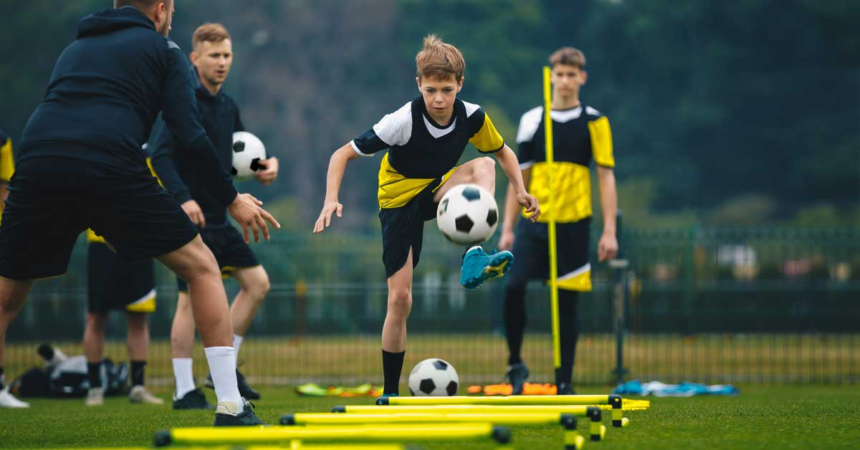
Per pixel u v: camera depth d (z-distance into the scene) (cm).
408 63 13088
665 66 12800
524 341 3838
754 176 13075
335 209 1277
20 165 1018
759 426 1133
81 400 2191
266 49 12925
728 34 13125
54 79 1052
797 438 1007
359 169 12719
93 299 1961
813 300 4834
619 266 2309
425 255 6031
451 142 1344
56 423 1325
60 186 1002
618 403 1123
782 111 13125
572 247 1869
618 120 12588
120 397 2270
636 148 12625
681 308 4416
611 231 1923
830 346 4100
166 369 3034
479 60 12044
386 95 13175
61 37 11194
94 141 1004
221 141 1695
